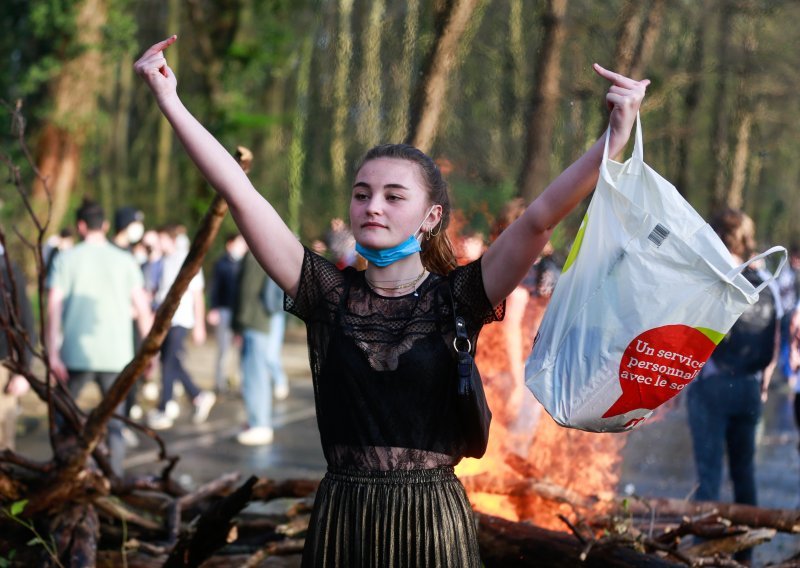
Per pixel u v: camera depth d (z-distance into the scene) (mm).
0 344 7098
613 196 2904
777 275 2855
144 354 4797
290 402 15516
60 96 24656
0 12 24109
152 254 13414
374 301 3135
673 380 2865
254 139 29000
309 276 3164
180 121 3131
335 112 20672
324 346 3133
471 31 14477
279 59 26391
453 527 3064
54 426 5184
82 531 4988
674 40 19781
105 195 30359
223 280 15641
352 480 3061
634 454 10266
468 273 3125
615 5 15406
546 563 4531
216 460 10625
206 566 4879
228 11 27250
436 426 3068
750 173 28406
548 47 13859
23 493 5070
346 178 21672
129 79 31594
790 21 18812
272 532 5285
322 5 19391
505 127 19078
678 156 23375
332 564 3043
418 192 3121
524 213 3064
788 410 15836
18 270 7215
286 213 26250
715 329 2836
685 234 2895
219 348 15938
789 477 10094
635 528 5078
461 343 3068
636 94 2953
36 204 24188
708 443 7129
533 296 7301
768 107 23375
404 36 15984
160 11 30766
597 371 2889
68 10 23828
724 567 4625
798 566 5008
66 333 8633
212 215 4402
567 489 5512
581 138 18000
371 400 3055
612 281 2898
